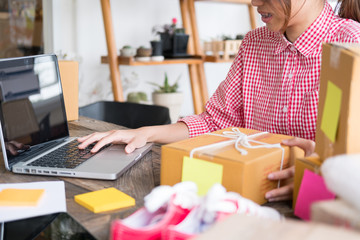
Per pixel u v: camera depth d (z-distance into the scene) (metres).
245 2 3.91
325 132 0.73
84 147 1.20
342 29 1.22
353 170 0.51
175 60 3.36
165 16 4.07
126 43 3.86
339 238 0.43
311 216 0.55
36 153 1.17
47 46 3.45
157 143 1.34
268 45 1.38
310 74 1.28
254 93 1.45
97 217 0.77
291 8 1.15
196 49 3.70
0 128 1.03
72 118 1.78
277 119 1.37
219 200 0.63
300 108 1.32
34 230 0.73
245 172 0.74
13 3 3.36
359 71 0.62
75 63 1.73
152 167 1.08
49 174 1.01
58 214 0.79
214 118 1.52
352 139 0.64
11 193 0.85
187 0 3.64
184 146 0.84
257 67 1.43
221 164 0.77
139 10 3.87
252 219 0.50
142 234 0.61
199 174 0.79
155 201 0.66
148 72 4.04
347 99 0.64
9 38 3.41
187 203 0.67
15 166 1.04
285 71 1.33
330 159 0.57
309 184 0.72
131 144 1.19
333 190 0.54
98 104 2.18
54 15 3.38
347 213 0.50
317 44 1.25
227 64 4.80
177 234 0.60
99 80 3.74
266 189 0.82
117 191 0.88
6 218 0.76
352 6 1.32
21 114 1.15
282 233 0.45
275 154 0.82
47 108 1.28
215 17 4.49
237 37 3.68
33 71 1.25
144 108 2.11
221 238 0.45
